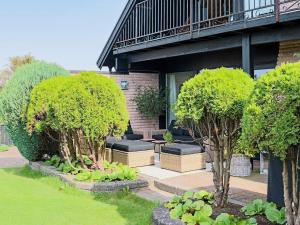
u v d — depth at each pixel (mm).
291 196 3791
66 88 6527
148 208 5078
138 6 10961
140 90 12086
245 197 5301
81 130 6754
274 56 9102
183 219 3977
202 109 4309
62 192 6152
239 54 9898
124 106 6852
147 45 9977
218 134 4477
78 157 7406
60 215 4777
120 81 11664
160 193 6105
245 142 3457
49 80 7531
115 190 6086
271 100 3256
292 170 3502
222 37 8438
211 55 10812
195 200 4617
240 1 8578
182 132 10062
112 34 11359
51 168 7652
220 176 4555
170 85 12547
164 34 11055
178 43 9336
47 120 7168
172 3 11125
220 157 4535
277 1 6793
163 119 12562
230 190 5723
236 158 6801
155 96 12117
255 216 4051
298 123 3111
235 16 8625
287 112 3143
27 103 8070
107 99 6582
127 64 11672
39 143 8547
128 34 11289
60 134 7625
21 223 4387
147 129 12203
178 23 11164
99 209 5125
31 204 5277
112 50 11578
